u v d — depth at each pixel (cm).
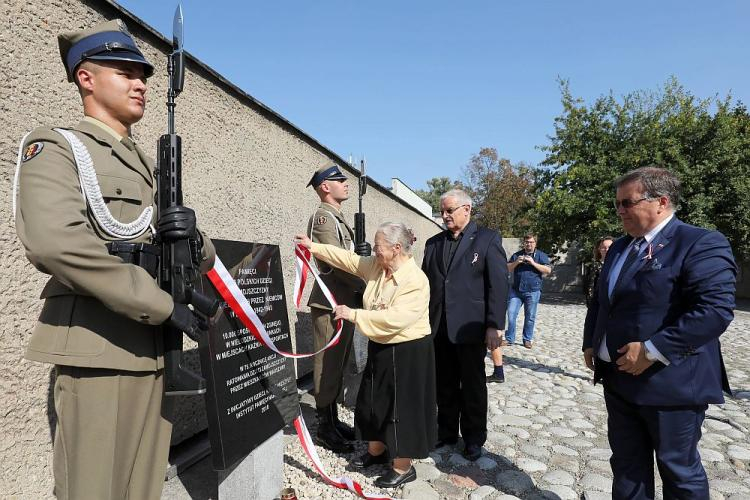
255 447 258
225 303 253
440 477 330
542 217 1680
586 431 421
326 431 366
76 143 158
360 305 392
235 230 392
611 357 232
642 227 231
